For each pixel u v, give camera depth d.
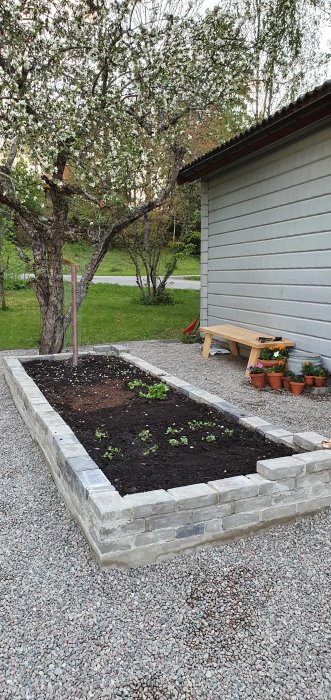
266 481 2.53
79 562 2.30
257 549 2.42
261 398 5.17
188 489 2.41
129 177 6.54
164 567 2.27
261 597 2.08
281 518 2.60
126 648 1.80
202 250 8.40
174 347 8.38
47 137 5.68
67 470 2.75
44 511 2.81
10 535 2.55
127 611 1.99
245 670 1.71
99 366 5.65
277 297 6.33
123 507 2.19
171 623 1.92
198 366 6.83
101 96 6.00
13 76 5.55
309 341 5.70
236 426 3.60
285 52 10.64
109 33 5.98
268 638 1.85
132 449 3.20
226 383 5.84
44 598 2.06
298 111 4.71
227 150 6.23
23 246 10.80
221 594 2.09
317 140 5.33
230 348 7.66
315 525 2.63
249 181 6.80
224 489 2.41
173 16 6.21
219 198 7.76
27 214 6.30
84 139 6.10
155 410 4.00
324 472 2.70
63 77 6.10
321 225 5.36
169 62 6.18
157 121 6.73
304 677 1.68
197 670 1.71
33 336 9.08
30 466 3.44
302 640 1.84
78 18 5.83
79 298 6.86
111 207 6.94
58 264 6.58
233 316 7.60
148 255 14.75
